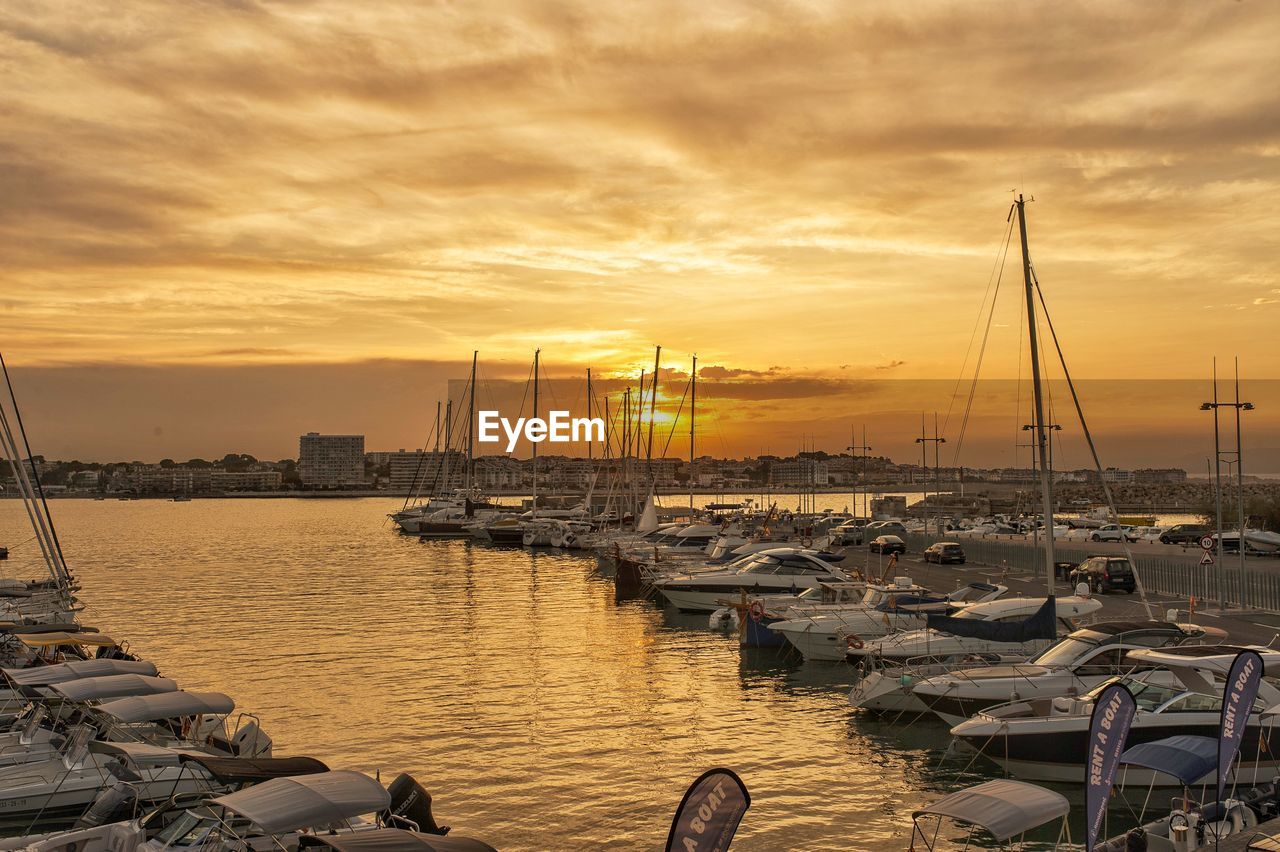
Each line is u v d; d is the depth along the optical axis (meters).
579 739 27.75
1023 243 40.78
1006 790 15.76
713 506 146.12
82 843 17.56
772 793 23.25
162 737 24.00
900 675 28.88
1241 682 17.61
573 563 84.50
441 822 21.53
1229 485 194.62
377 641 44.00
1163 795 21.83
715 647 42.19
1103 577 52.34
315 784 15.75
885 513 154.62
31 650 34.84
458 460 159.88
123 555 97.94
